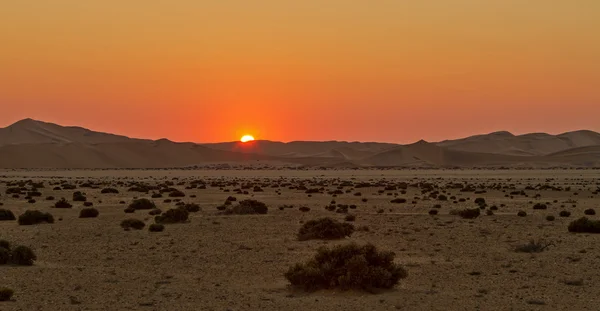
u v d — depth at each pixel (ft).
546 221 146.30
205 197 250.57
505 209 186.70
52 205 199.52
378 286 67.10
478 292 66.13
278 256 92.17
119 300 63.16
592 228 121.19
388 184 388.16
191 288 69.31
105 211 177.68
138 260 88.99
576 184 396.16
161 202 217.56
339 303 61.11
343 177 580.71
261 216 160.35
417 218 154.71
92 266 84.07
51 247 102.42
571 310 58.44
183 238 113.91
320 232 112.16
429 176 601.21
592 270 79.56
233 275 77.30
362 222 144.36
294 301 62.39
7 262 84.28
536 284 70.74
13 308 59.36
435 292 66.23
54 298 63.87
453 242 107.86
